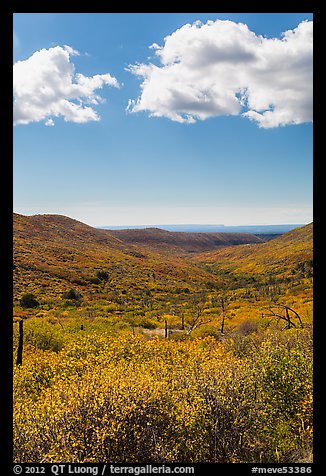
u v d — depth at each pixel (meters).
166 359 7.61
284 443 4.48
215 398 4.71
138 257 108.69
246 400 4.74
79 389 4.82
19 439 4.06
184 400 4.67
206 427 4.55
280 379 5.39
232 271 108.75
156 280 77.75
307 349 6.06
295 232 126.81
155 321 27.36
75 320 24.36
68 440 4.15
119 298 50.44
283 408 5.16
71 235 105.19
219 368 5.46
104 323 23.95
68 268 67.19
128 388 4.66
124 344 8.39
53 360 7.59
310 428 4.82
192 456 4.34
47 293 47.25
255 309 28.98
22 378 6.80
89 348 8.27
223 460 4.30
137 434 4.25
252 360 6.35
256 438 4.55
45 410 4.75
